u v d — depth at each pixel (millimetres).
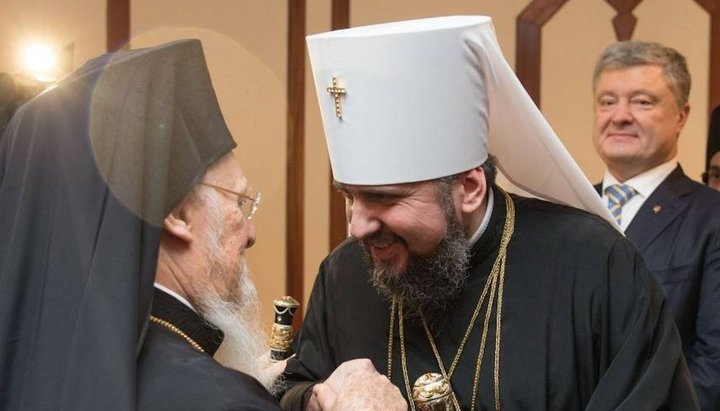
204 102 1479
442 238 1792
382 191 1778
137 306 1307
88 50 3879
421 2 4156
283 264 4105
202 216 1487
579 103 4238
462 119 1802
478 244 1895
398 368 1912
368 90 1780
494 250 1901
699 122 4258
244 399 1311
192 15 3990
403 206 1774
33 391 1304
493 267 1892
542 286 1861
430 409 1774
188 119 1458
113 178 1333
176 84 1434
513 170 1964
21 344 1342
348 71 1784
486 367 1846
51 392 1292
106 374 1261
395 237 1799
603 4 4223
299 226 4109
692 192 2846
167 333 1430
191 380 1319
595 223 1903
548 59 4230
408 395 1873
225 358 1580
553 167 1894
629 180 2893
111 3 3898
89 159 1349
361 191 1795
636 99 2863
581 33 4234
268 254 4086
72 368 1275
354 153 1783
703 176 3352
